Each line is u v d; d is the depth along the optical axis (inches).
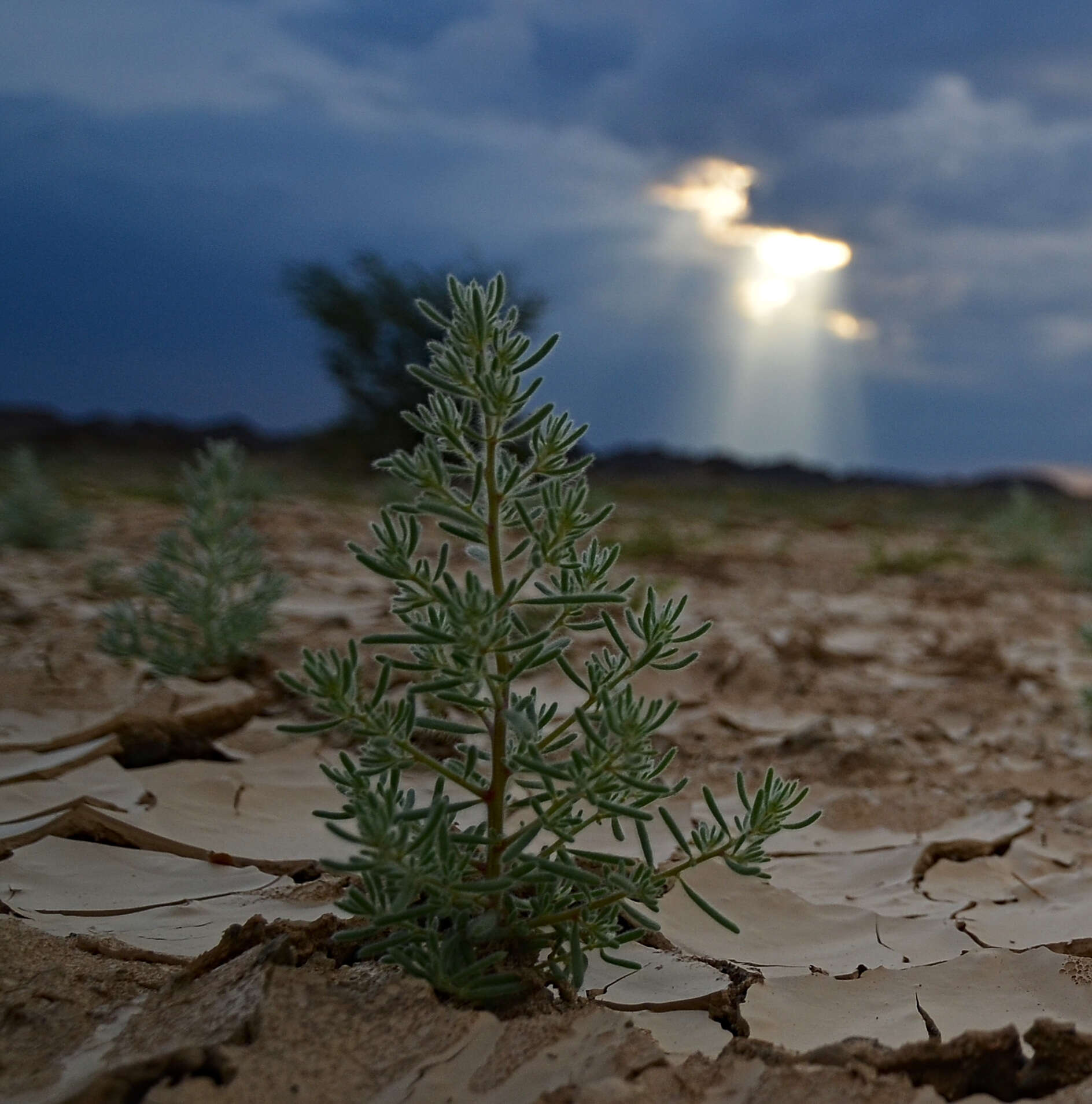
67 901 95.3
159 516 432.1
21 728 148.1
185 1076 61.8
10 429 1610.5
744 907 102.3
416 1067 64.1
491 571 73.4
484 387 70.2
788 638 244.1
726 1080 65.8
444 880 67.2
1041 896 113.0
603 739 68.8
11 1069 65.7
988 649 248.1
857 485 2080.5
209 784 129.1
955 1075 68.7
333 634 206.4
